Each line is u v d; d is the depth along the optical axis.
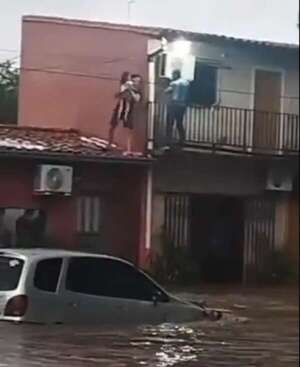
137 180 22.44
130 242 21.97
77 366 11.37
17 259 13.17
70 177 18.02
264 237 26.61
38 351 12.03
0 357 11.51
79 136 18.69
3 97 14.83
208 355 12.98
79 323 13.30
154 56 22.75
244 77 26.48
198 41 24.89
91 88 19.08
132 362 11.95
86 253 13.93
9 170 16.11
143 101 22.73
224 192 26.03
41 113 16.56
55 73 16.92
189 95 25.12
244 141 26.42
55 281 13.23
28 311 12.90
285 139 27.12
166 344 13.38
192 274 24.34
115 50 20.41
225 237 25.95
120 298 13.82
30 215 16.58
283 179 26.86
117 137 20.81
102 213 19.70
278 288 24.89
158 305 14.20
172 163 24.34
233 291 23.12
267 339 14.91
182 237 24.88
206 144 25.47
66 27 16.92
